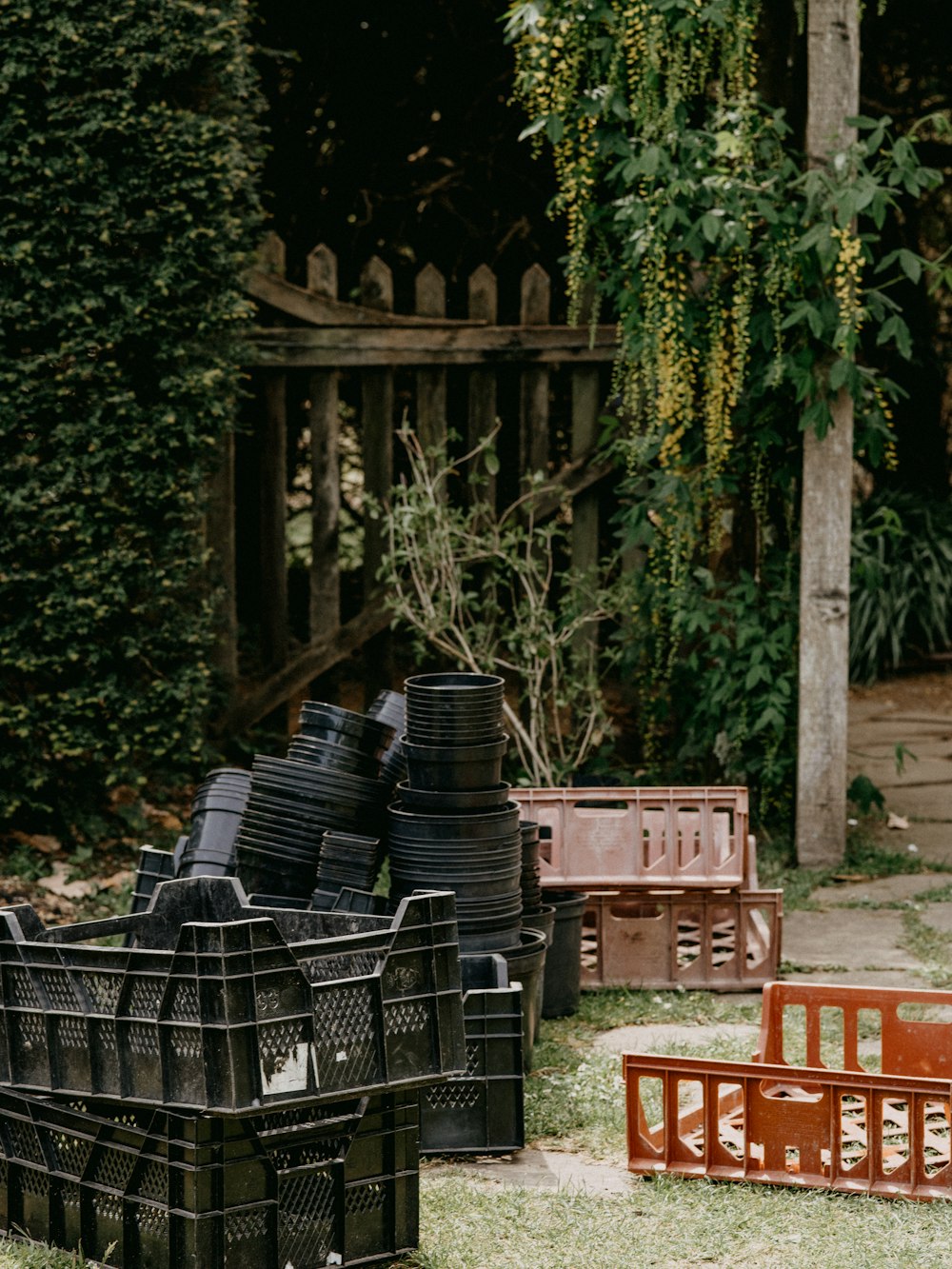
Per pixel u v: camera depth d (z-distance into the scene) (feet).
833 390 20.98
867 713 33.68
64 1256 10.38
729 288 21.16
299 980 9.72
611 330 24.99
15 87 20.01
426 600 23.06
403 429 23.27
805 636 21.47
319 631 25.05
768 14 22.71
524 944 14.40
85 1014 10.16
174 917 11.79
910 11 37.58
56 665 20.67
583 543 25.49
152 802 23.30
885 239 39.68
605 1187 11.73
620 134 20.59
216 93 21.44
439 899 10.43
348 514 37.70
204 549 22.12
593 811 17.04
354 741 15.55
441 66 33.24
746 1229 10.79
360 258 34.27
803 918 19.30
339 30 33.04
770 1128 11.64
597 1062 14.53
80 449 20.68
